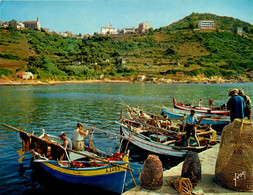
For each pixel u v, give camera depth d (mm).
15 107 31234
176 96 49750
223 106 23125
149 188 5754
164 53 172125
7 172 9750
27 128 18438
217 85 94812
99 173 7836
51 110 28719
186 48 178000
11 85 89312
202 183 6016
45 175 9516
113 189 8078
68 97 46375
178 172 6742
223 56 158250
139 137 12680
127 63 151125
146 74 127500
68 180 8359
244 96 8750
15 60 119438
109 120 22250
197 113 23469
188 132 10234
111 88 77438
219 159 6055
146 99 43531
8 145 13539
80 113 26500
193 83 111500
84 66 128000
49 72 112438
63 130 17875
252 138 5582
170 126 13711
